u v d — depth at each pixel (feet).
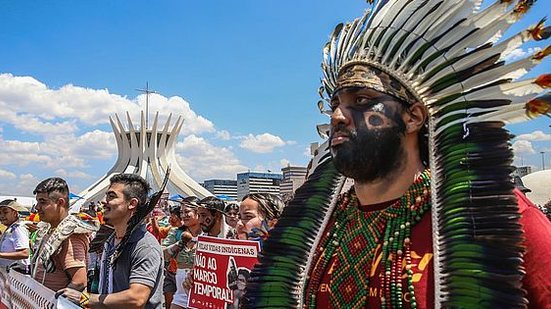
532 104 4.77
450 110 5.05
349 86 5.02
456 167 4.80
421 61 5.04
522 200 4.65
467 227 4.49
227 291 13.14
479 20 5.05
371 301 4.75
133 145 176.04
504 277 4.16
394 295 4.57
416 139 5.20
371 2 5.75
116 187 12.14
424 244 4.73
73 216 14.07
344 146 4.92
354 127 4.91
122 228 12.20
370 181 5.06
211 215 18.02
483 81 5.00
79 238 13.79
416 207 4.91
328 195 6.03
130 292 10.85
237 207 20.10
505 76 4.95
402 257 4.73
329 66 5.91
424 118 5.12
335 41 6.10
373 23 5.30
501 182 4.51
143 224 11.93
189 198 20.86
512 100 4.90
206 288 13.70
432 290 4.46
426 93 5.09
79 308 10.74
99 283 12.20
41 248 14.57
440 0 5.07
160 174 170.81
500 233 4.33
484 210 4.49
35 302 13.75
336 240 5.43
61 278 13.74
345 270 5.08
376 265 4.85
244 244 13.17
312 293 5.29
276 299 5.71
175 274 19.27
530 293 4.24
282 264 5.87
